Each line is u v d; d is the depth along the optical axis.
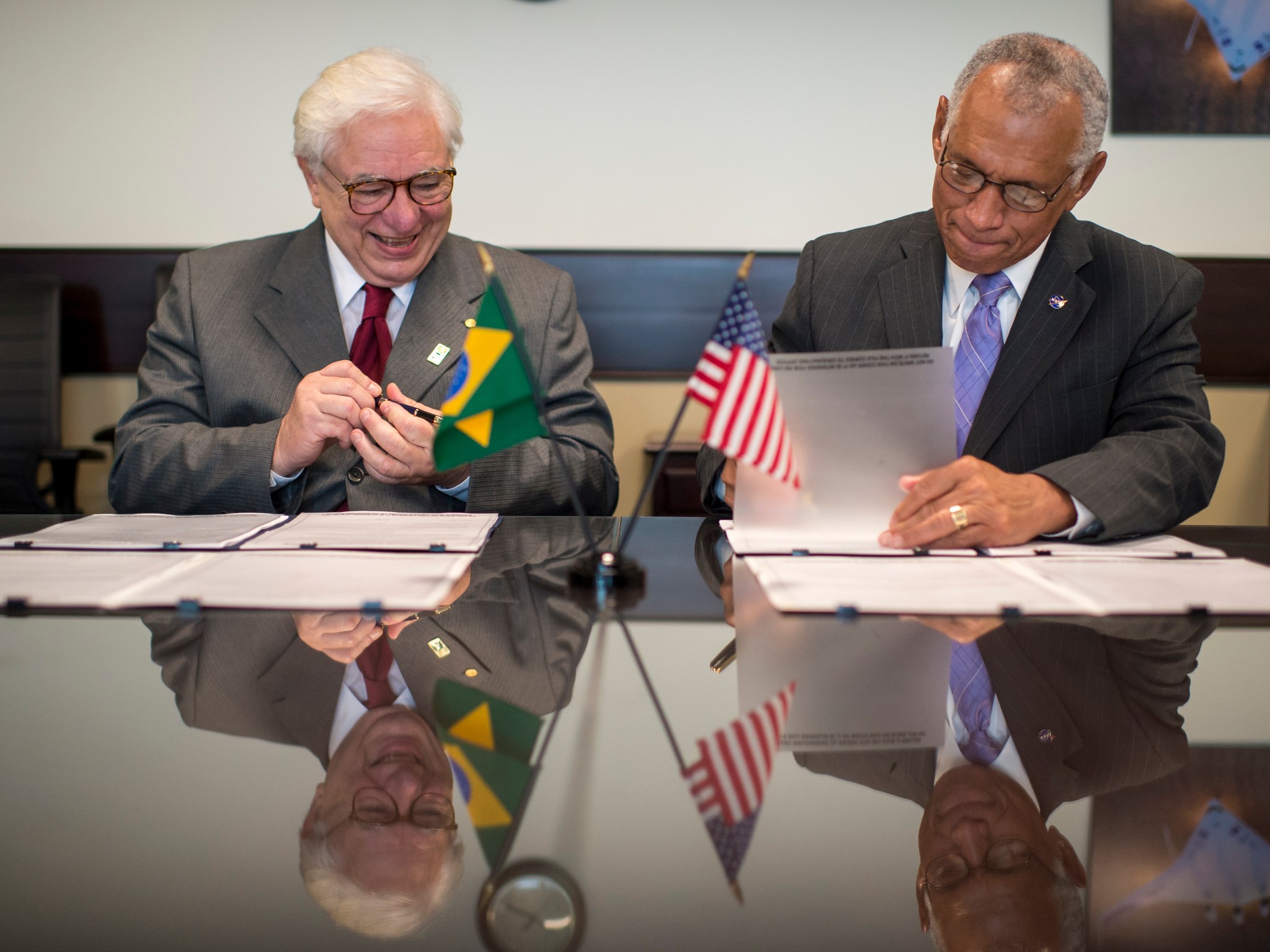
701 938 0.37
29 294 2.88
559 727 0.58
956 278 1.67
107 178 3.24
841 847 0.43
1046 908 0.38
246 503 1.44
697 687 0.65
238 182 3.26
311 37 3.20
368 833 0.44
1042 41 1.39
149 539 1.14
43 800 0.48
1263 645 0.76
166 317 1.77
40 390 2.85
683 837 0.45
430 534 1.20
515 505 1.53
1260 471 3.36
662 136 3.27
